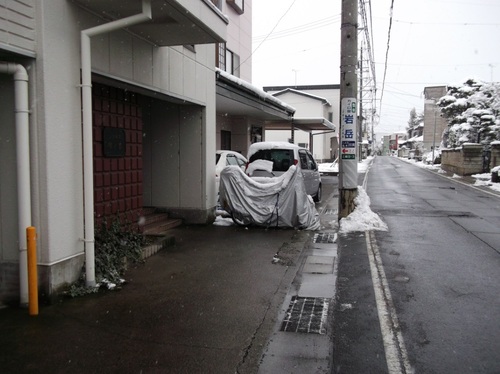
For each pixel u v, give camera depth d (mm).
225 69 19469
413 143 80062
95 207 6754
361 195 11602
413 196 17062
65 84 5340
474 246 8344
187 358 3912
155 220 9562
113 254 6434
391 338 4344
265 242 8531
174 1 5684
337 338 4355
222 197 10086
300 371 3715
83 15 5684
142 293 5586
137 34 7016
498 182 22125
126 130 7625
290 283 6098
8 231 5145
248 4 22859
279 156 12938
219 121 18766
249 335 4406
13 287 5176
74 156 5531
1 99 5043
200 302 5301
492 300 5418
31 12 4891
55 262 5203
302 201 9766
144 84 7258
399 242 8695
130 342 4211
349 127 10539
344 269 6793
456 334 4430
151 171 10219
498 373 3660
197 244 8312
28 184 4953
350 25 10398
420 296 5566
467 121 30062
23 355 3932
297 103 45406
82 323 4637
